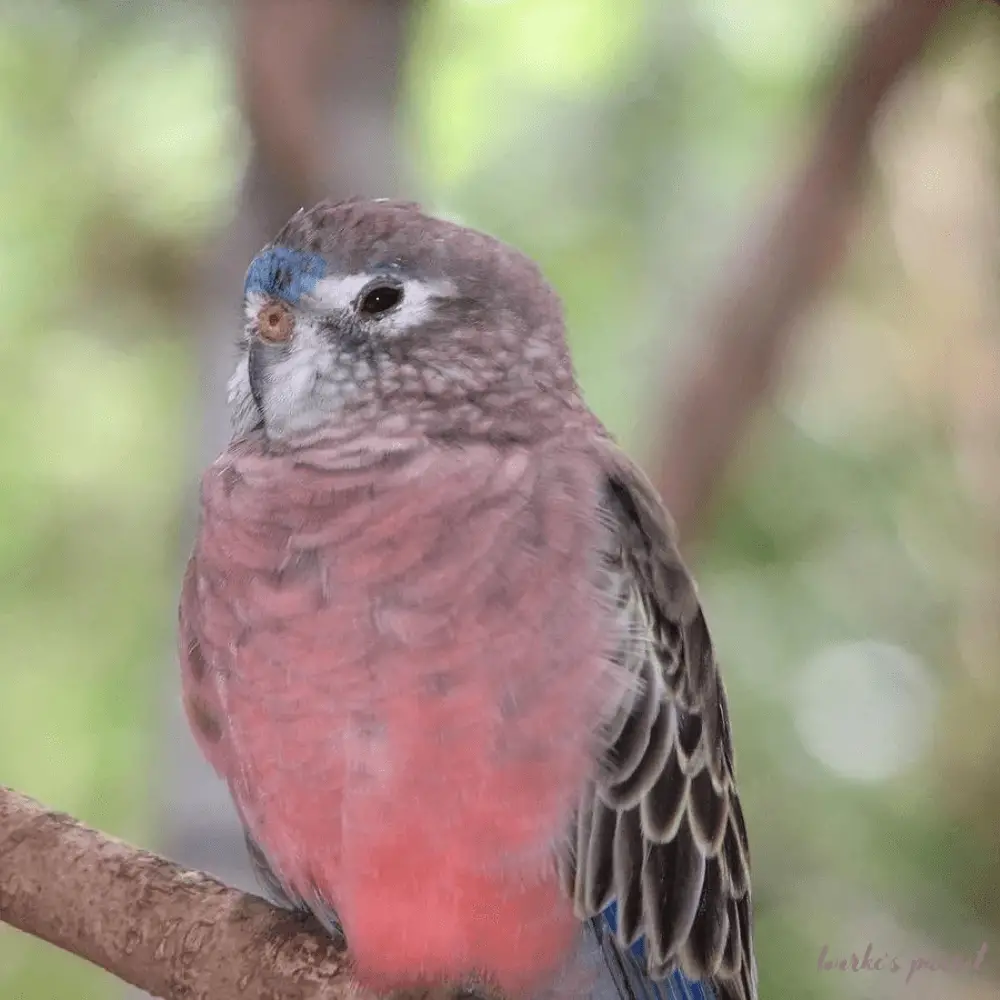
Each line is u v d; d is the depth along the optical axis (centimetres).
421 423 455
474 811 424
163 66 955
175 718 683
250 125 667
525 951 443
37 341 1068
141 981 453
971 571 984
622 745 449
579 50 1008
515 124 1013
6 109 973
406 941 438
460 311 473
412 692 421
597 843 450
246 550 443
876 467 1005
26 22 938
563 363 496
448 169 1001
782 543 1020
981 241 899
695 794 488
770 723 991
